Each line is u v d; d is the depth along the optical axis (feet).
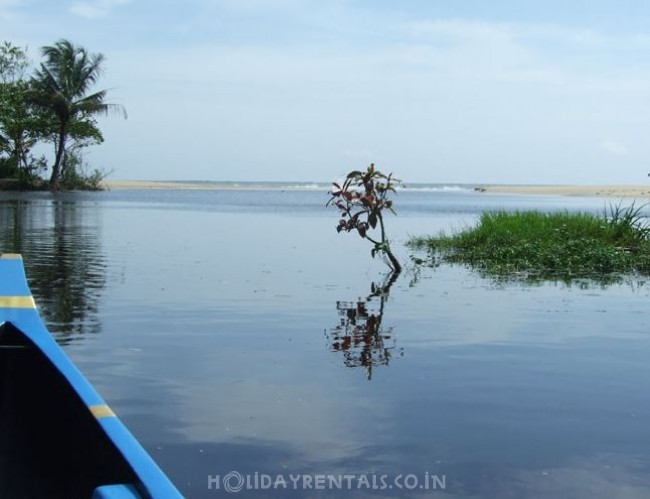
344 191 35.12
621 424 13.57
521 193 281.95
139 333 20.35
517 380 16.28
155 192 190.49
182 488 10.62
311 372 16.70
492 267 37.27
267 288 29.07
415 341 19.99
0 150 142.00
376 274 34.19
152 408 13.94
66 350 18.24
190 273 33.22
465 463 11.70
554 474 11.30
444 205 138.41
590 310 24.97
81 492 9.30
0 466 11.07
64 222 66.54
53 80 140.26
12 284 15.90
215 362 17.38
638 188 385.29
